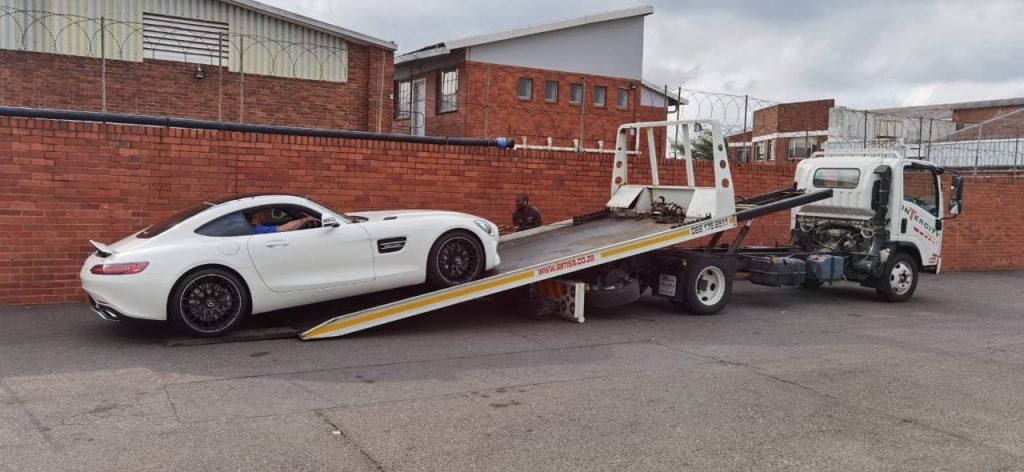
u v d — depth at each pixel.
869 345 8.58
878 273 11.81
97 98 15.39
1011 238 19.92
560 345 8.12
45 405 5.52
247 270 7.68
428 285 9.00
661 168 14.68
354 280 8.16
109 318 7.55
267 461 4.50
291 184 11.23
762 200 11.73
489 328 9.01
